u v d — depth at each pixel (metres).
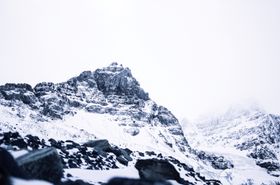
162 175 44.66
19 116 90.06
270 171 188.75
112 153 71.25
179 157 130.62
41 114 106.69
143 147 120.25
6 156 23.64
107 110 142.25
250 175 165.88
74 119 121.62
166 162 45.69
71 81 151.12
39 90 125.00
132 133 132.12
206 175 127.56
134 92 161.75
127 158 74.19
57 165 31.80
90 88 152.38
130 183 25.39
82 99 143.00
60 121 111.56
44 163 30.17
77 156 56.72
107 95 154.88
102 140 71.56
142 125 140.88
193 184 69.12
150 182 25.86
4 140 48.09
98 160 59.31
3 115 81.62
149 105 161.50
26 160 28.55
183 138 157.88
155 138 136.38
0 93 101.94
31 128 79.38
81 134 102.00
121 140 120.38
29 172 28.41
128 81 162.88
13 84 110.31
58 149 56.78
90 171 49.25
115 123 135.62
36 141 53.78
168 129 157.00
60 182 32.09
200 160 150.62
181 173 81.75
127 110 147.00
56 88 137.62
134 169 59.78
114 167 59.62
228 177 142.75
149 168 44.91
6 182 20.84
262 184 157.25
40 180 26.30
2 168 21.36
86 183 36.88
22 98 107.00
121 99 153.88
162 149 129.00
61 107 122.06
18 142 48.34
